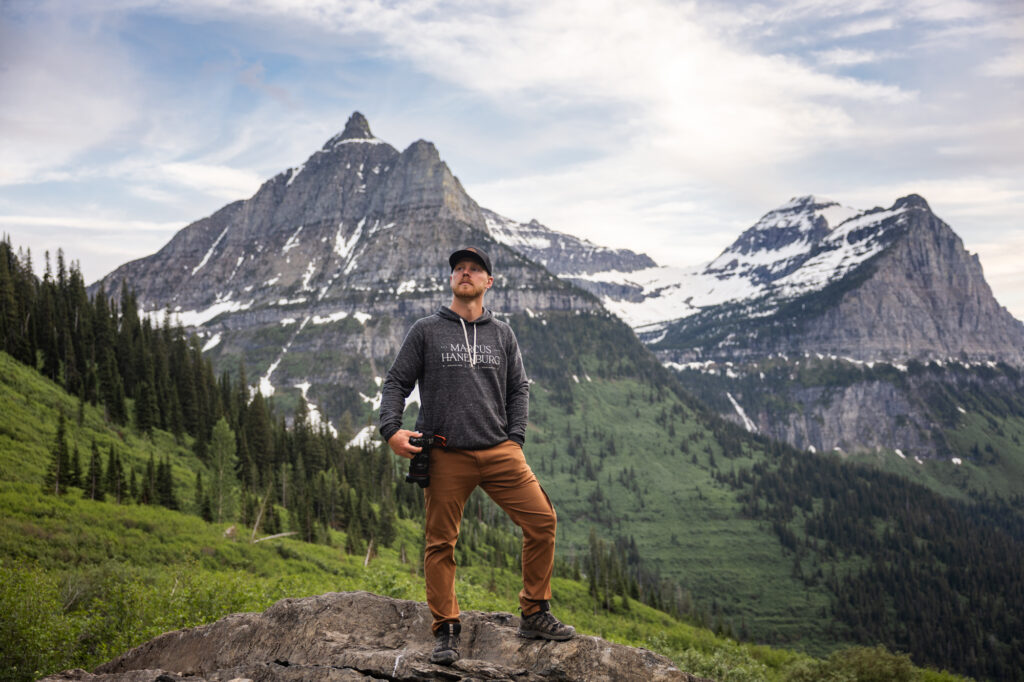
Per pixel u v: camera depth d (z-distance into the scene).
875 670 27.98
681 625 90.88
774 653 52.06
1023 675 191.88
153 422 124.12
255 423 127.38
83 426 103.44
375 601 6.62
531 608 5.78
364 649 5.86
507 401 5.91
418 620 6.39
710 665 31.06
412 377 5.74
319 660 5.81
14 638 16.73
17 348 118.25
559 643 5.63
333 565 73.06
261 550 68.56
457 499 5.60
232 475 87.44
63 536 55.12
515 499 5.64
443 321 5.77
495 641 5.89
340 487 118.19
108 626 19.28
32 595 17.95
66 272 153.88
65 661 17.23
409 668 5.30
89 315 143.88
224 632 6.67
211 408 136.50
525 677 5.28
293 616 6.52
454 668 5.32
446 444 5.53
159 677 5.62
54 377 120.62
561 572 121.19
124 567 29.97
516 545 133.38
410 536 116.56
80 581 24.14
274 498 108.25
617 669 5.36
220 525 77.69
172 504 82.81
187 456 117.88
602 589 105.88
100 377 123.19
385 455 162.88
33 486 70.50
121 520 64.75
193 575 22.88
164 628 18.98
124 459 97.56
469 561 108.00
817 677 28.56
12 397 97.94
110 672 6.87
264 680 5.45
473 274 5.77
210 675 5.70
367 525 105.06
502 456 5.58
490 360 5.69
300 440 141.38
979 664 198.50
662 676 5.30
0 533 51.06
